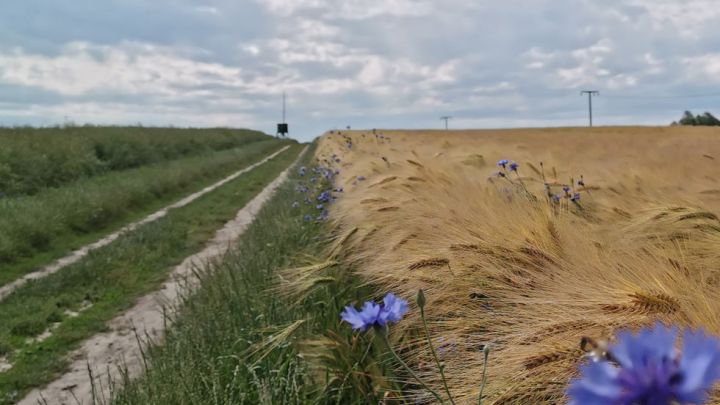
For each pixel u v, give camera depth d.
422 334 2.73
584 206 4.32
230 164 31.62
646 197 4.39
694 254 2.67
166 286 8.45
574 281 2.21
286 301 4.23
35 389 5.22
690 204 3.63
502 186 5.12
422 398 2.33
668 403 0.49
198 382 3.36
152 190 17.95
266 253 6.70
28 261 9.92
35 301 7.52
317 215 8.29
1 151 16.09
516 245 2.70
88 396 4.93
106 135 25.19
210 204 17.16
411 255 3.10
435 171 5.92
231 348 3.70
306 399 2.97
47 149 18.47
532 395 1.81
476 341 2.34
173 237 11.61
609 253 2.51
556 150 13.77
